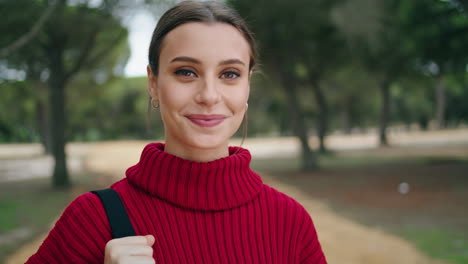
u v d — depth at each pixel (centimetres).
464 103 4253
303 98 2264
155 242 101
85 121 3666
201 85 100
